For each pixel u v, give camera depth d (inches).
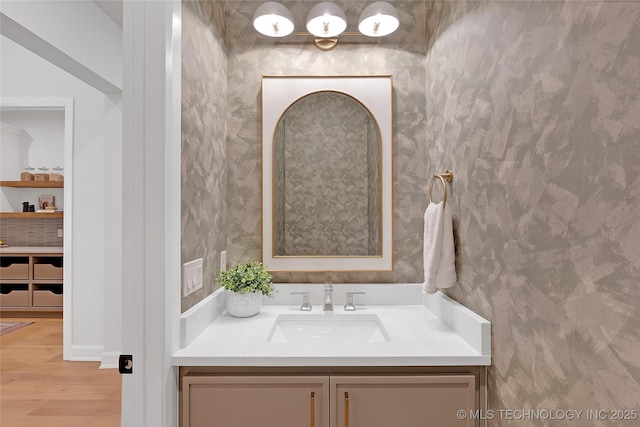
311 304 69.6
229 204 71.6
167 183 42.6
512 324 39.5
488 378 45.4
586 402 28.4
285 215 71.3
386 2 70.8
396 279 70.9
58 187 177.9
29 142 182.7
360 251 71.0
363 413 45.4
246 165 71.8
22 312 165.5
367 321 63.7
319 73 71.8
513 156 39.0
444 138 60.3
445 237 54.7
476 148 48.2
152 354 41.8
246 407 45.3
